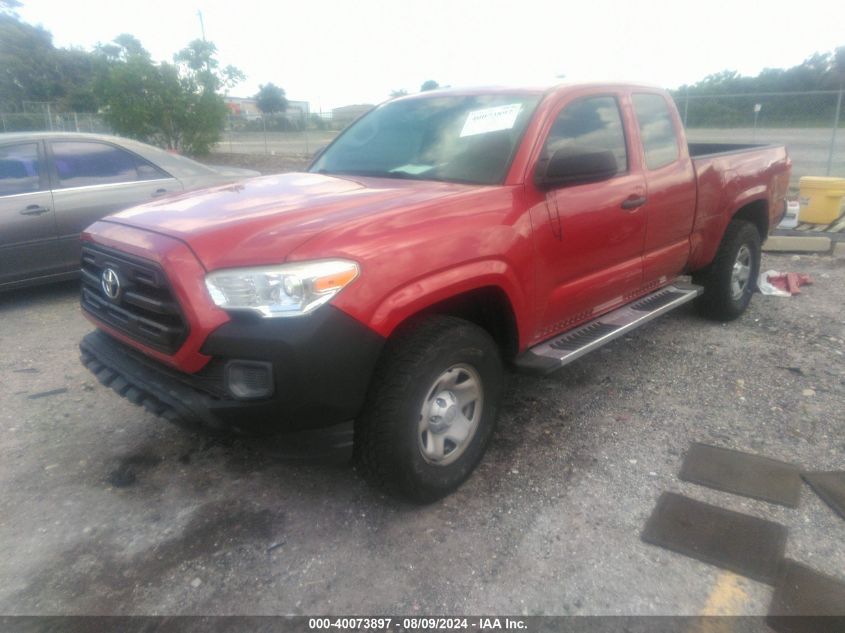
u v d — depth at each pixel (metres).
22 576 2.80
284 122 30.33
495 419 3.42
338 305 2.63
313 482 3.44
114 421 4.12
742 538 2.93
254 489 3.39
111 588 2.73
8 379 4.77
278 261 2.61
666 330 5.46
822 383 4.41
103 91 22.19
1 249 5.98
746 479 3.36
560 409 4.16
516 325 3.41
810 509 3.12
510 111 3.77
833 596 2.60
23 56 50.31
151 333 2.91
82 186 6.43
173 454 3.73
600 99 4.12
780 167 5.86
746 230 5.38
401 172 3.82
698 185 4.73
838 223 9.05
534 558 2.85
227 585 2.74
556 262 3.59
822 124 18.36
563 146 3.72
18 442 3.88
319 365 2.62
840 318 5.63
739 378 4.53
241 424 2.73
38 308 6.46
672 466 3.51
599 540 2.95
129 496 3.35
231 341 2.64
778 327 5.47
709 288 5.38
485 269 3.12
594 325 4.10
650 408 4.15
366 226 2.82
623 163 4.15
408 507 3.21
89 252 3.38
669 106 4.73
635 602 2.60
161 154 7.04
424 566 2.82
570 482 3.38
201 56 22.58
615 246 4.02
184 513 3.21
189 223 3.00
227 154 25.94
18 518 3.19
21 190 6.10
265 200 3.31
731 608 2.55
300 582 2.74
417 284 2.87
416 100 4.45
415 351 2.90
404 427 2.89
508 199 3.32
